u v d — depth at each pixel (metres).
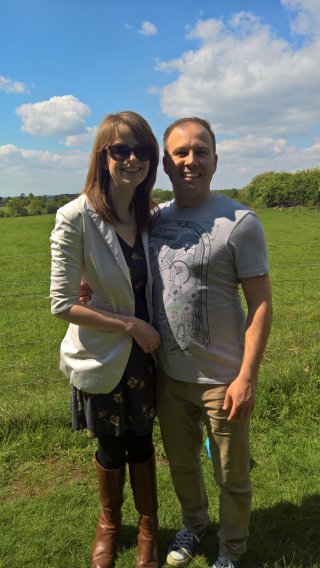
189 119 2.30
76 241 2.18
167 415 2.50
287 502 2.99
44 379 4.88
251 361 2.21
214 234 2.18
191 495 2.64
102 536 2.59
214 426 2.36
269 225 27.44
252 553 2.62
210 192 2.36
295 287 9.73
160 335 2.35
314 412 3.98
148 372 2.42
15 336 7.05
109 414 2.36
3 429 3.67
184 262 2.23
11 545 2.67
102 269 2.22
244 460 2.40
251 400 2.23
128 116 2.16
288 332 6.49
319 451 3.50
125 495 3.08
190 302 2.24
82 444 3.60
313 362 4.54
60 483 3.22
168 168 2.35
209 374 2.30
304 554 2.60
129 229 2.34
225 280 2.23
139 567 2.49
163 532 2.80
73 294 2.24
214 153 2.34
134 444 2.52
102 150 2.19
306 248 16.48
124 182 2.20
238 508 2.44
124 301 2.28
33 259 15.36
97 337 2.31
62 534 2.75
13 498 3.08
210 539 2.73
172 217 2.39
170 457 2.59
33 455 3.47
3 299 9.55
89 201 2.21
